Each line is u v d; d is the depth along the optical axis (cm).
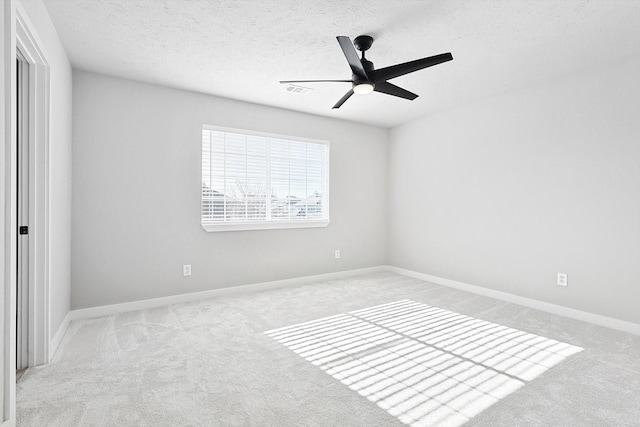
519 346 254
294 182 455
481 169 404
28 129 216
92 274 323
